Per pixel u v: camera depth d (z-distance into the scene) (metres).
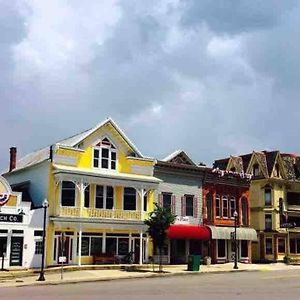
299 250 57.25
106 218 41.12
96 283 29.73
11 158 46.28
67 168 39.75
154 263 43.66
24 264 37.91
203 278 33.50
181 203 46.59
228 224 49.88
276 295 22.00
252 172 57.09
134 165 43.94
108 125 42.81
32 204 41.06
